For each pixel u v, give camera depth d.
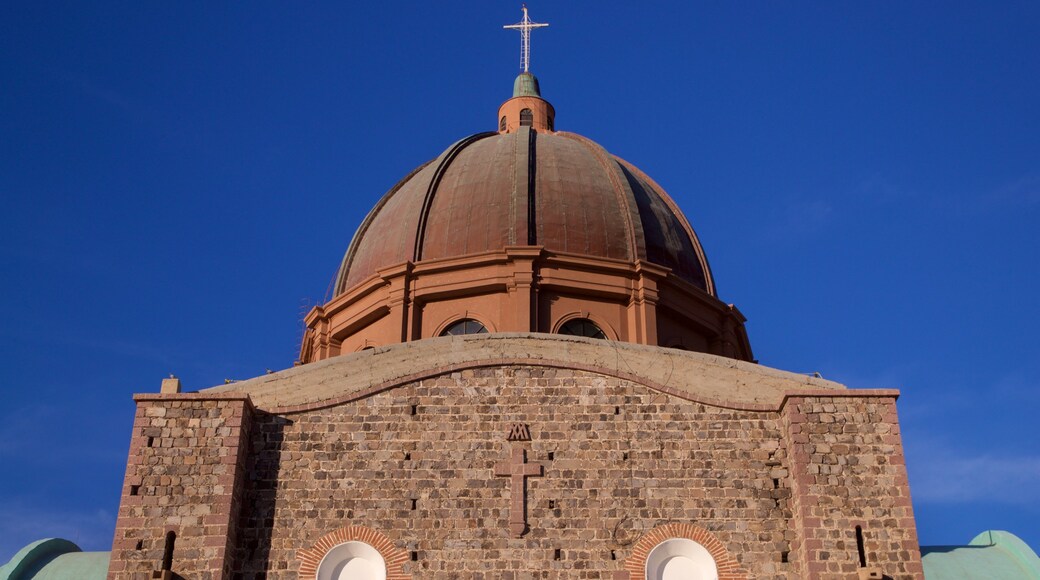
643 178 47.88
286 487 29.52
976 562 32.28
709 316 42.94
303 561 28.61
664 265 42.53
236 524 28.95
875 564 28.00
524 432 30.11
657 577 28.59
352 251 45.69
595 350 31.92
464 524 29.05
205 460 29.12
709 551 28.70
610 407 30.48
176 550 28.05
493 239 41.22
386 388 30.70
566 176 43.50
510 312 39.53
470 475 29.61
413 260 41.53
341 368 31.58
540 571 28.48
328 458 29.86
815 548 28.16
